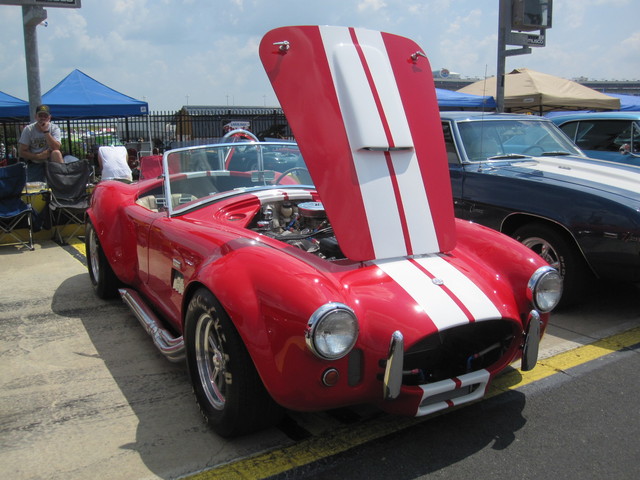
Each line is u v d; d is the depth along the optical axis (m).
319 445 2.56
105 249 4.13
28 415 2.82
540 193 4.39
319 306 2.13
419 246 2.80
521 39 7.89
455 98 12.08
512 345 2.65
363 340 2.27
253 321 2.26
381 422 2.76
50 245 6.91
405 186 2.87
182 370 3.37
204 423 2.76
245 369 2.38
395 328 2.26
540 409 2.88
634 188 4.30
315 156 2.69
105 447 2.54
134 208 4.04
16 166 6.39
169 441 2.59
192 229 3.13
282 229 3.45
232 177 3.78
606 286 5.12
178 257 3.13
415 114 3.02
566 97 12.66
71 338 3.86
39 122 7.29
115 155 9.14
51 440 2.60
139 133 14.05
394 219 2.79
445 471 2.36
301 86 2.77
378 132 2.83
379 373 2.29
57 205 6.92
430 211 2.91
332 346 2.12
